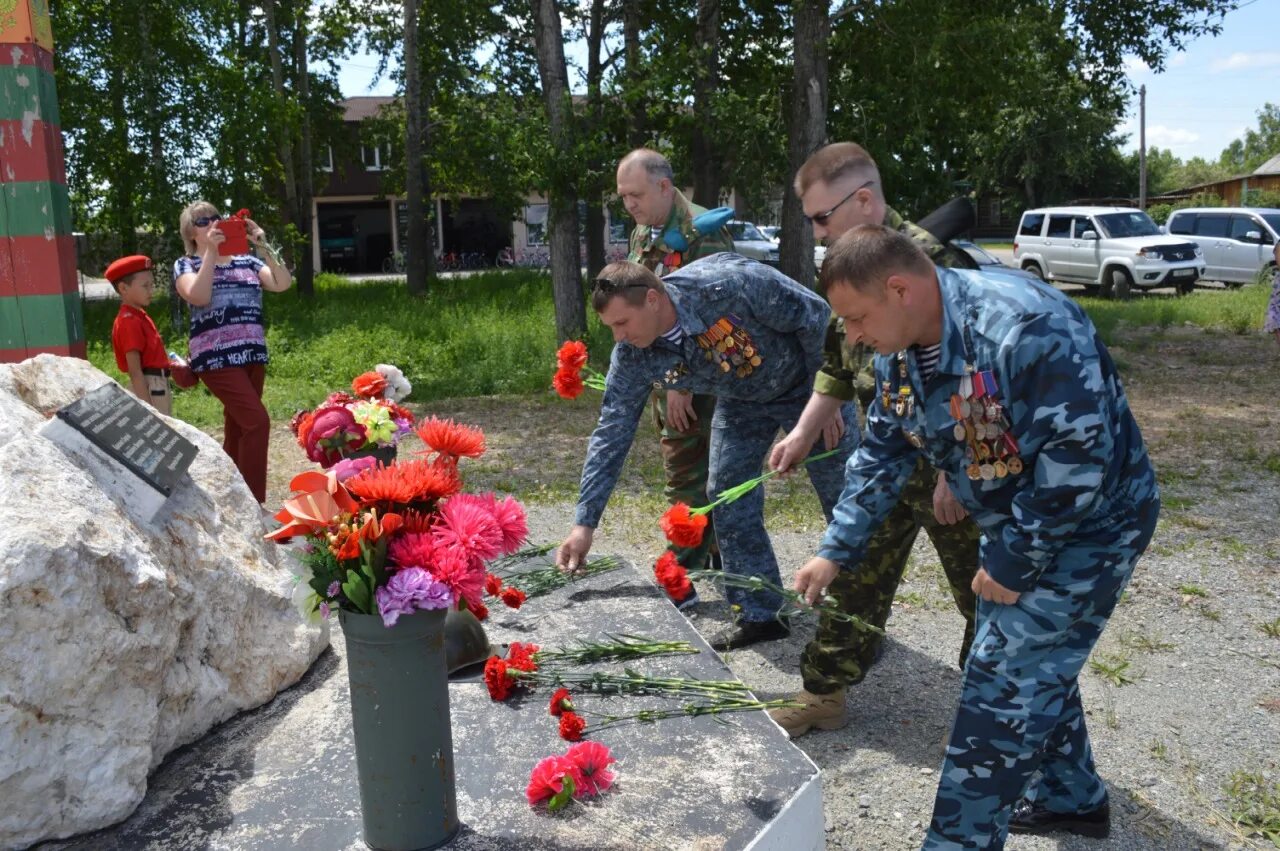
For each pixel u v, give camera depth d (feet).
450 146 72.38
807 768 7.97
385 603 6.35
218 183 56.75
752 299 11.39
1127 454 7.38
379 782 6.82
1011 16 46.73
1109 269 67.05
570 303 40.60
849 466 8.75
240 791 7.76
